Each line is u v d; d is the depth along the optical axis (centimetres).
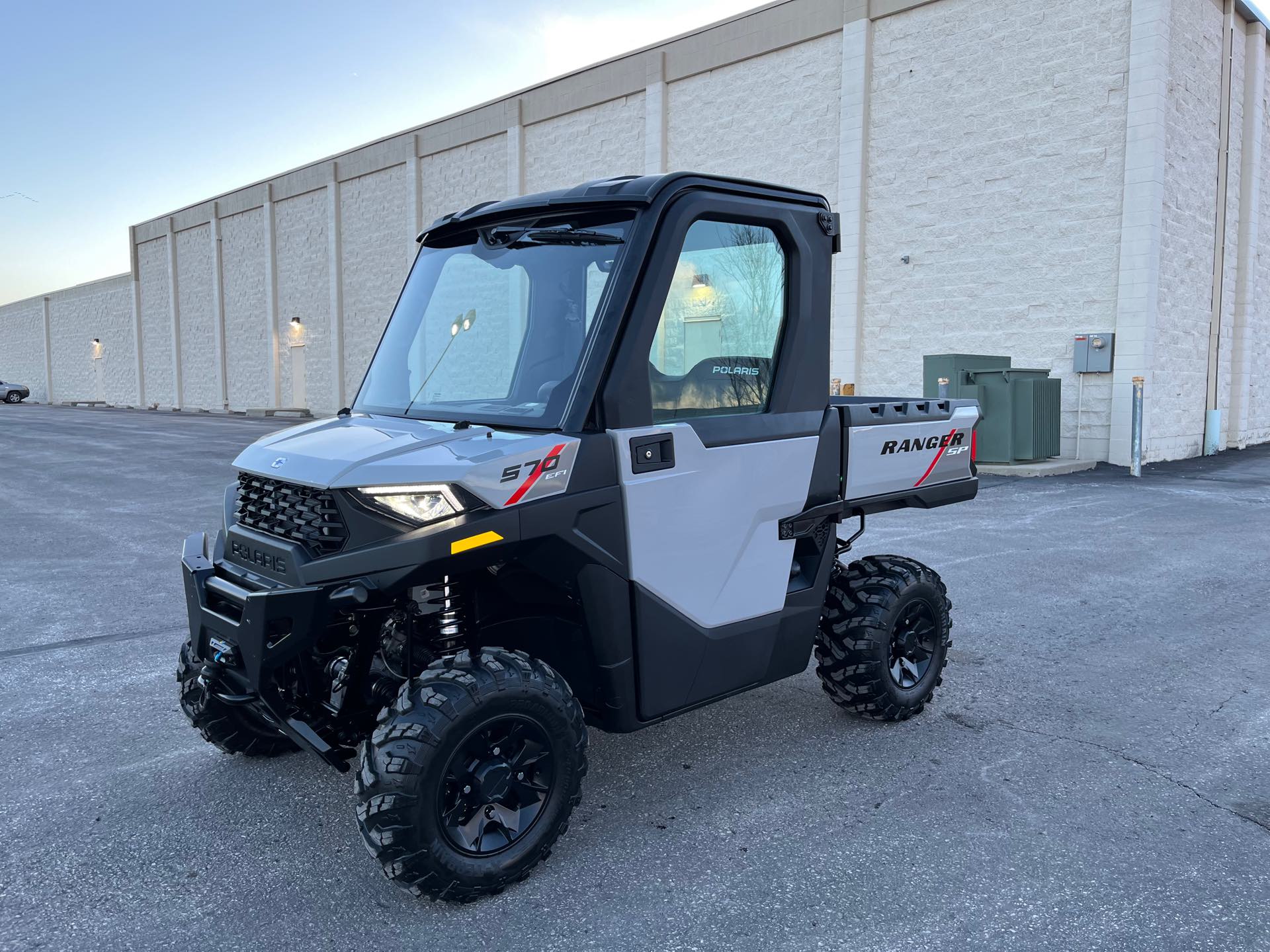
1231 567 772
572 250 323
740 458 343
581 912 287
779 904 290
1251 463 1565
